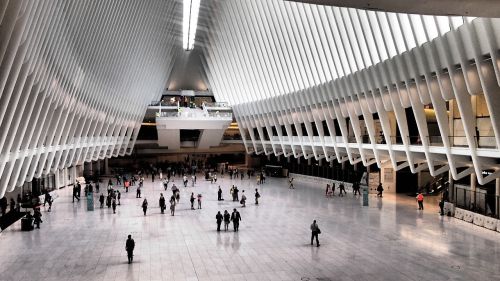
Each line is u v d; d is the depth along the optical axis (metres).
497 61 14.28
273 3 30.66
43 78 17.66
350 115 28.05
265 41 34.44
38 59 16.55
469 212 21.34
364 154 29.38
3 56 12.61
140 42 34.06
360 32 23.08
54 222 22.02
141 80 38.69
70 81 22.50
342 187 31.84
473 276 13.26
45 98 19.52
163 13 35.53
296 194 32.56
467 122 17.61
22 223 20.08
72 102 23.67
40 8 14.44
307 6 27.44
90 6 21.28
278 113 39.28
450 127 23.98
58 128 23.47
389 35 20.77
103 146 38.34
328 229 20.03
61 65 20.20
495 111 15.70
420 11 9.45
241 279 13.23
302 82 32.59
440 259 15.08
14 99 15.35
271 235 18.94
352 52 24.31
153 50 38.16
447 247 16.67
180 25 40.09
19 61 14.23
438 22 16.77
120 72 32.38
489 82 15.53
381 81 22.80
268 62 35.81
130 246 14.97
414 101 20.89
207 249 16.67
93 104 28.86
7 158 16.52
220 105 47.31
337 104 29.61
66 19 18.70
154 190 34.78
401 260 15.02
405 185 32.66
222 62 43.91
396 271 13.82
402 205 26.80
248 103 43.25
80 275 13.66
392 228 20.14
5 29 12.25
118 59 30.58
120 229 20.30
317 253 16.00
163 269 14.24
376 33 21.47
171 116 43.94
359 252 16.11
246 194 32.47
